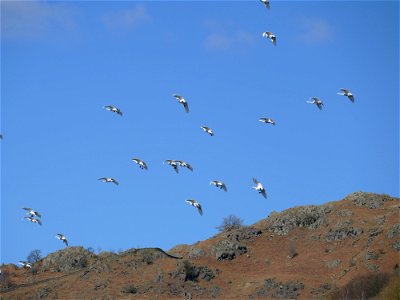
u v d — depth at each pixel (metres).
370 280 113.88
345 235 142.88
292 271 136.38
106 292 131.88
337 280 126.44
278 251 147.62
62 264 148.25
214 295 132.12
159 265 140.75
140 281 135.62
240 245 149.50
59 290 134.38
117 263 141.62
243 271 142.38
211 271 139.12
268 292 128.38
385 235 132.88
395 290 104.50
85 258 149.25
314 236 148.12
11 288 139.25
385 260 125.25
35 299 132.38
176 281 135.38
